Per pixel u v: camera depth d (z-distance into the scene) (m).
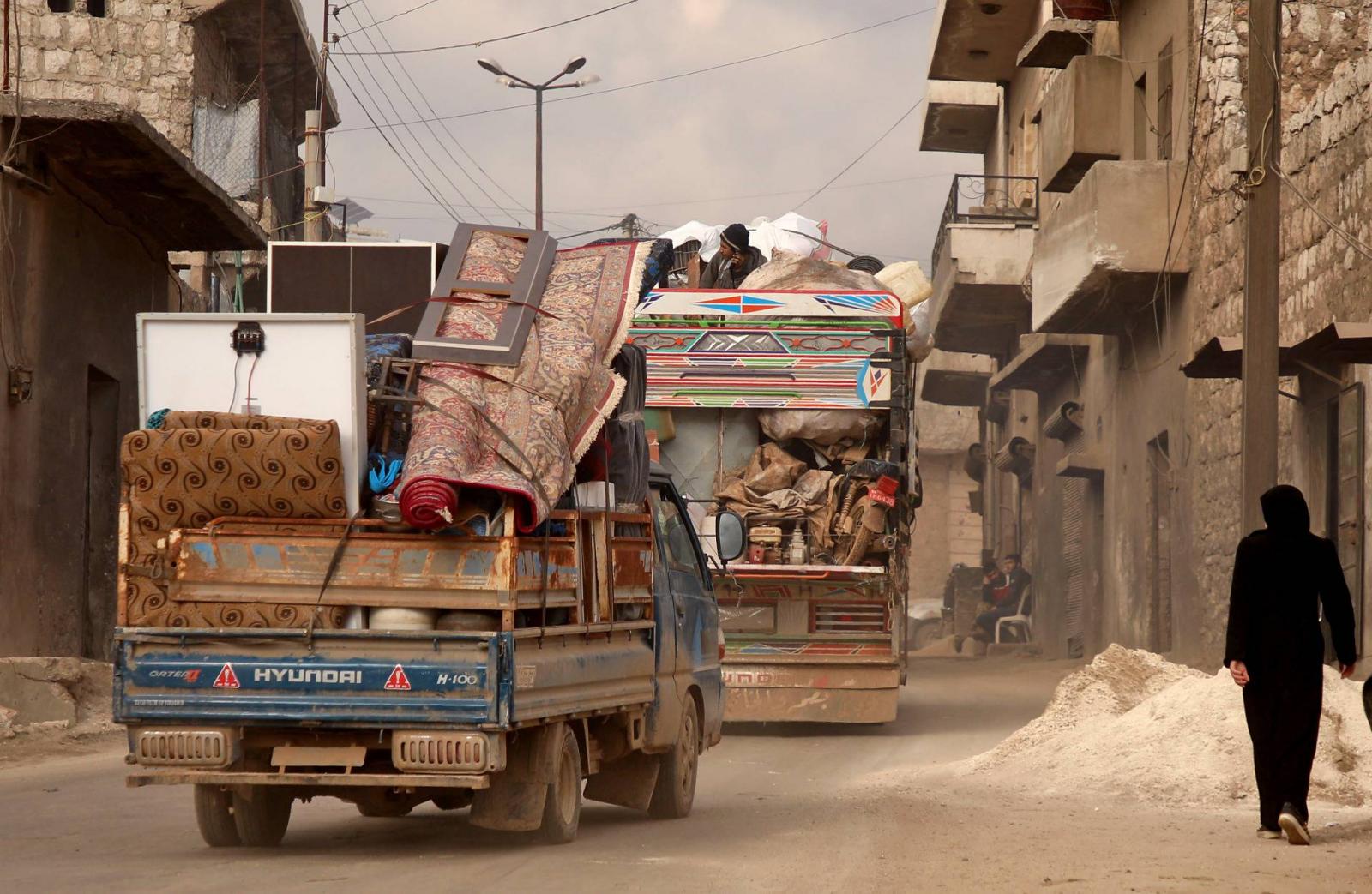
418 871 13.78
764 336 30.70
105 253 34.41
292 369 14.13
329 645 13.91
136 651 14.11
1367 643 30.58
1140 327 49.25
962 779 22.47
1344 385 32.19
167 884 13.03
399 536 13.98
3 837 16.50
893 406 30.38
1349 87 32.16
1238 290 39.50
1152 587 48.00
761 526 29.64
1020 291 60.84
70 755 25.83
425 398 14.33
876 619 29.30
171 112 54.75
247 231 37.19
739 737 29.72
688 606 19.34
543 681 14.45
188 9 55.22
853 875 13.48
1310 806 19.00
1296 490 16.23
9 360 29.55
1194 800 19.55
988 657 67.62
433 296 15.59
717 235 41.91
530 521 14.18
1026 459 71.12
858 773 23.81
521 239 16.78
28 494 30.34
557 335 15.42
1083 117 49.47
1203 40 40.56
